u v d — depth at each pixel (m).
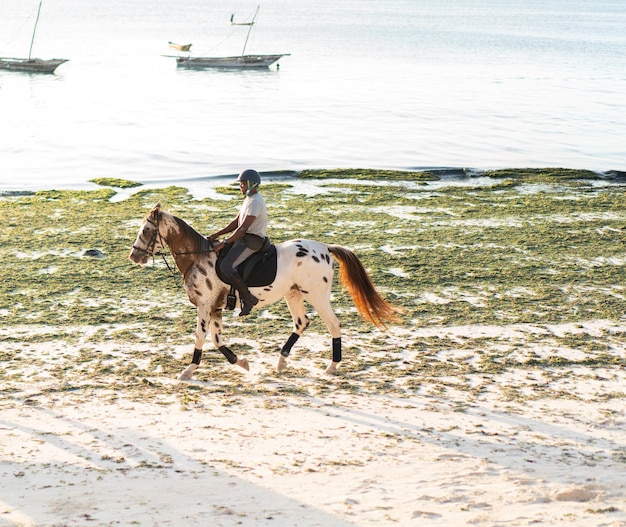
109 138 33.12
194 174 26.27
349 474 7.21
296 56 77.62
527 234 18.39
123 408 9.05
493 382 10.25
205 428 8.44
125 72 61.34
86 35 98.38
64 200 21.12
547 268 15.73
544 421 8.91
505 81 58.97
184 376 10.17
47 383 9.88
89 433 8.23
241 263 9.89
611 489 6.84
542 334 12.15
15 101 44.53
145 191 22.47
